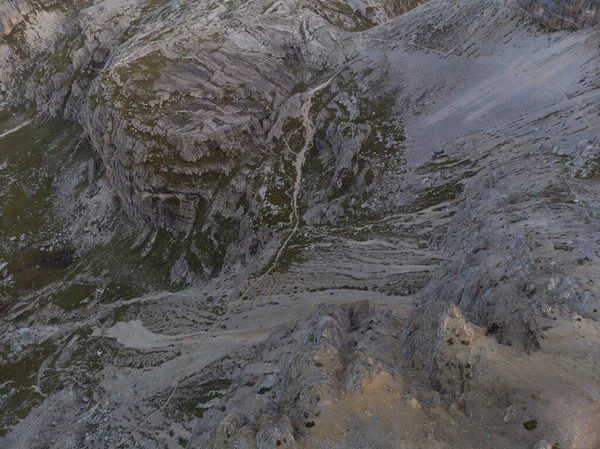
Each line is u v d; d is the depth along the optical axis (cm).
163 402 6000
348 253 7094
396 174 8250
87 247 10219
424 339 3506
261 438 2897
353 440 2736
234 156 10088
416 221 7131
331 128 9838
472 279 4278
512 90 8162
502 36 9562
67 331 8225
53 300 8988
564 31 8550
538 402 2570
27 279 9588
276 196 9088
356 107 10194
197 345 6656
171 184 9550
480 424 2598
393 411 2845
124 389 6575
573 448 2300
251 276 7525
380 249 6900
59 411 6638
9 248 10462
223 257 8794
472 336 3177
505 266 4150
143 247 9638
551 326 3111
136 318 8012
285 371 4175
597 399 2519
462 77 9388
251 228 8694
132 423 5922
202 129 10062
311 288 6638
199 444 4297
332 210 8275
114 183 10506
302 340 4709
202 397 5744
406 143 8781
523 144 6988
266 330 6294
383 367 3272
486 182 6619
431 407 2819
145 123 9988
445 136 8362
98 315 8400
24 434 6450
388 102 10038
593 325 3044
